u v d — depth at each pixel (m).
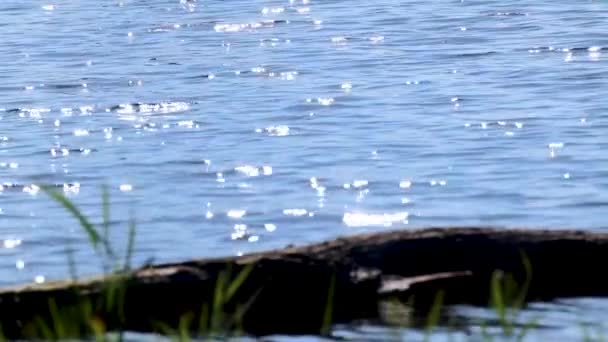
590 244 28.70
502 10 74.69
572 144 43.84
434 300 27.81
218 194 39.09
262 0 82.69
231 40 69.31
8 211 37.66
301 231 35.25
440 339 26.00
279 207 37.50
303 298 27.62
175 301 26.98
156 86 57.25
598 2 75.62
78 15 80.00
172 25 75.06
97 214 37.09
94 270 31.80
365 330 26.73
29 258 33.00
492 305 27.62
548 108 49.50
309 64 61.28
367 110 50.62
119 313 23.22
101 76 59.97
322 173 41.31
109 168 42.75
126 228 35.62
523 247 28.52
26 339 25.88
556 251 28.58
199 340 25.94
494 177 40.12
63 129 49.06
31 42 70.44
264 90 55.50
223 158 43.66
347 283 27.81
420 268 28.30
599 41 63.62
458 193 38.56
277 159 43.31
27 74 60.94
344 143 45.31
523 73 56.59
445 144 44.59
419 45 65.19
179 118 50.47
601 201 37.09
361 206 37.50
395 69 59.00
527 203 37.28
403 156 43.19
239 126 48.66
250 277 27.45
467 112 49.44
